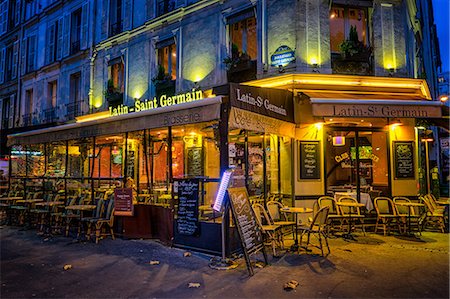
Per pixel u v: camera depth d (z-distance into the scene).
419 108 7.41
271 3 9.55
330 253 6.32
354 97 8.30
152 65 12.63
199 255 6.25
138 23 13.22
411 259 5.92
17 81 19.66
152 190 10.29
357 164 8.76
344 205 7.71
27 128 16.73
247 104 6.31
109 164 13.48
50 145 12.84
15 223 10.08
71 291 4.56
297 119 8.50
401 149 9.02
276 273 5.19
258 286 4.65
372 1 9.53
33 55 18.80
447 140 13.52
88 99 15.05
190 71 11.33
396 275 5.07
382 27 9.50
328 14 9.35
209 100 5.91
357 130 8.95
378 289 4.51
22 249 6.95
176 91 11.68
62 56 16.66
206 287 4.64
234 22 10.44
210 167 10.97
